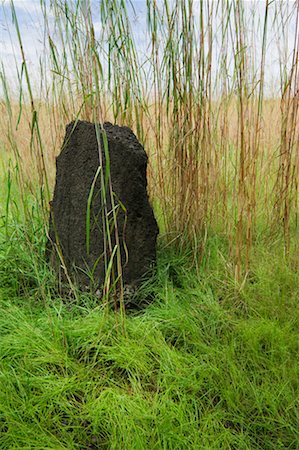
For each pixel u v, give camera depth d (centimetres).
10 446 107
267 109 247
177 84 183
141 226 173
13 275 190
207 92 187
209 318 162
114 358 137
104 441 114
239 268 178
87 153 172
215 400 128
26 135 245
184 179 199
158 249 207
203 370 133
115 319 151
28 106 240
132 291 172
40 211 213
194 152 193
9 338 144
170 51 177
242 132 165
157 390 125
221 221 222
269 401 123
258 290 179
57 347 142
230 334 153
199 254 204
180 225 208
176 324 155
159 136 195
